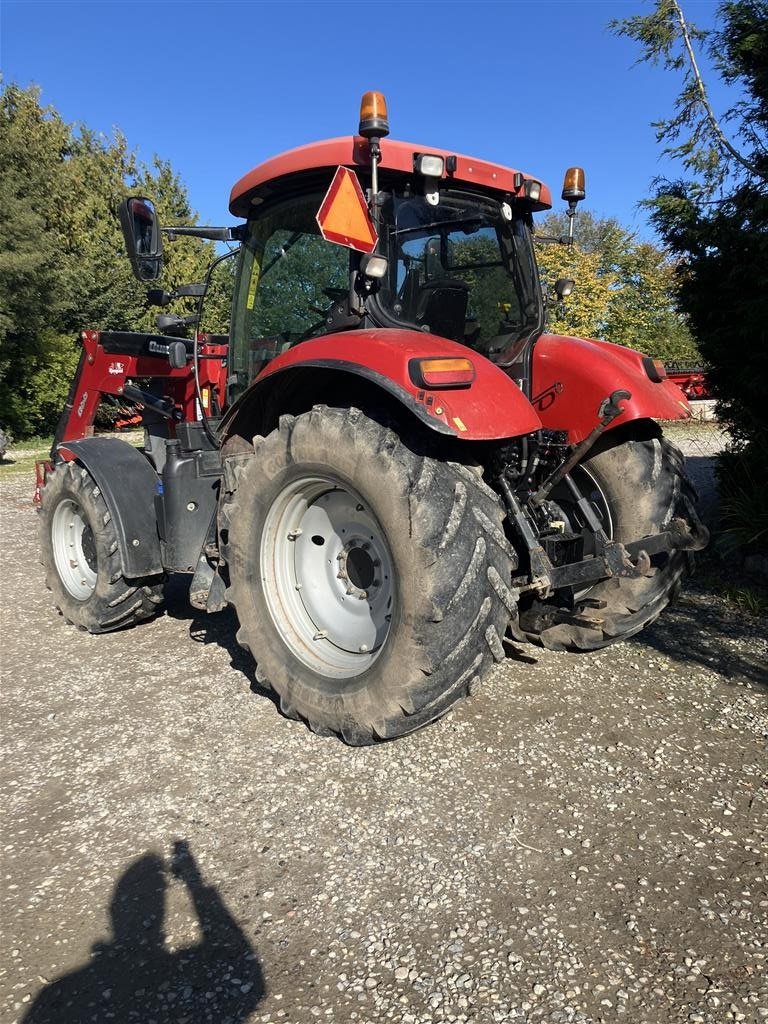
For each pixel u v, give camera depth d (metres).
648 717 3.13
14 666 3.95
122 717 3.30
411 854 2.32
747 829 2.40
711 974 1.85
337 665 3.01
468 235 3.36
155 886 2.22
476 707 3.25
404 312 3.13
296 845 2.38
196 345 4.25
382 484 2.61
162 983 1.87
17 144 17.42
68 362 18.73
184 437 3.90
